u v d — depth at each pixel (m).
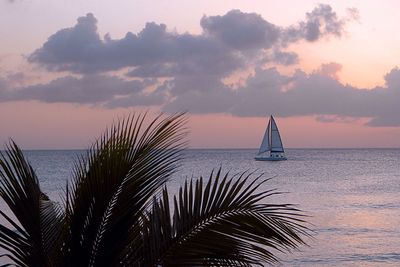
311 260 33.44
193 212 4.98
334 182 97.31
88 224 5.00
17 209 5.19
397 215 55.91
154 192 5.03
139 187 4.99
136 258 5.03
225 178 5.07
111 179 4.98
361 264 33.06
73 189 5.11
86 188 5.02
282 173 122.12
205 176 103.94
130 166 4.98
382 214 56.81
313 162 186.12
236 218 4.85
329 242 39.28
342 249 36.94
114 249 4.99
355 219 52.75
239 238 4.89
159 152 5.02
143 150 5.01
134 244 5.08
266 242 4.91
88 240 5.00
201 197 5.05
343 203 66.75
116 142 5.05
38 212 5.27
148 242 5.04
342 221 51.19
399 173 124.00
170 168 5.03
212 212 4.93
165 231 5.03
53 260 5.10
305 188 85.62
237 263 5.12
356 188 86.06
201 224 4.94
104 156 5.04
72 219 5.03
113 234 4.99
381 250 37.00
